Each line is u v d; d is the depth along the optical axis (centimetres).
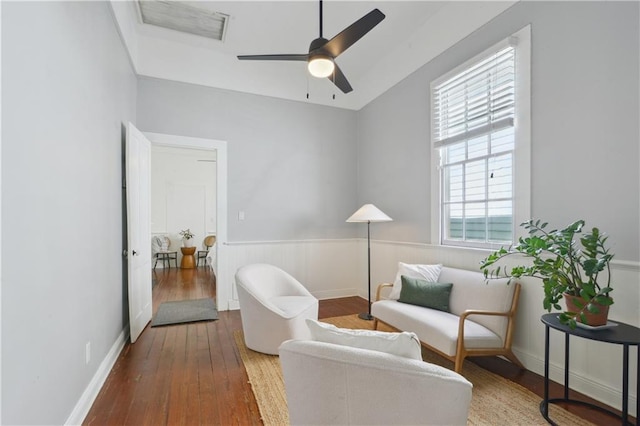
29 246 125
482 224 289
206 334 319
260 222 435
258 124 436
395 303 288
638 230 182
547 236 183
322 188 475
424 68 354
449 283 279
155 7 325
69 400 164
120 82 288
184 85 396
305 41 386
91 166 202
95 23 212
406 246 381
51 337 144
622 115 188
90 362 198
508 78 261
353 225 495
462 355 216
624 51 187
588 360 203
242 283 282
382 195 432
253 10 327
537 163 236
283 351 114
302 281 459
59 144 153
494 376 230
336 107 484
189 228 789
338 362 102
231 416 184
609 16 194
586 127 206
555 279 175
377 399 99
